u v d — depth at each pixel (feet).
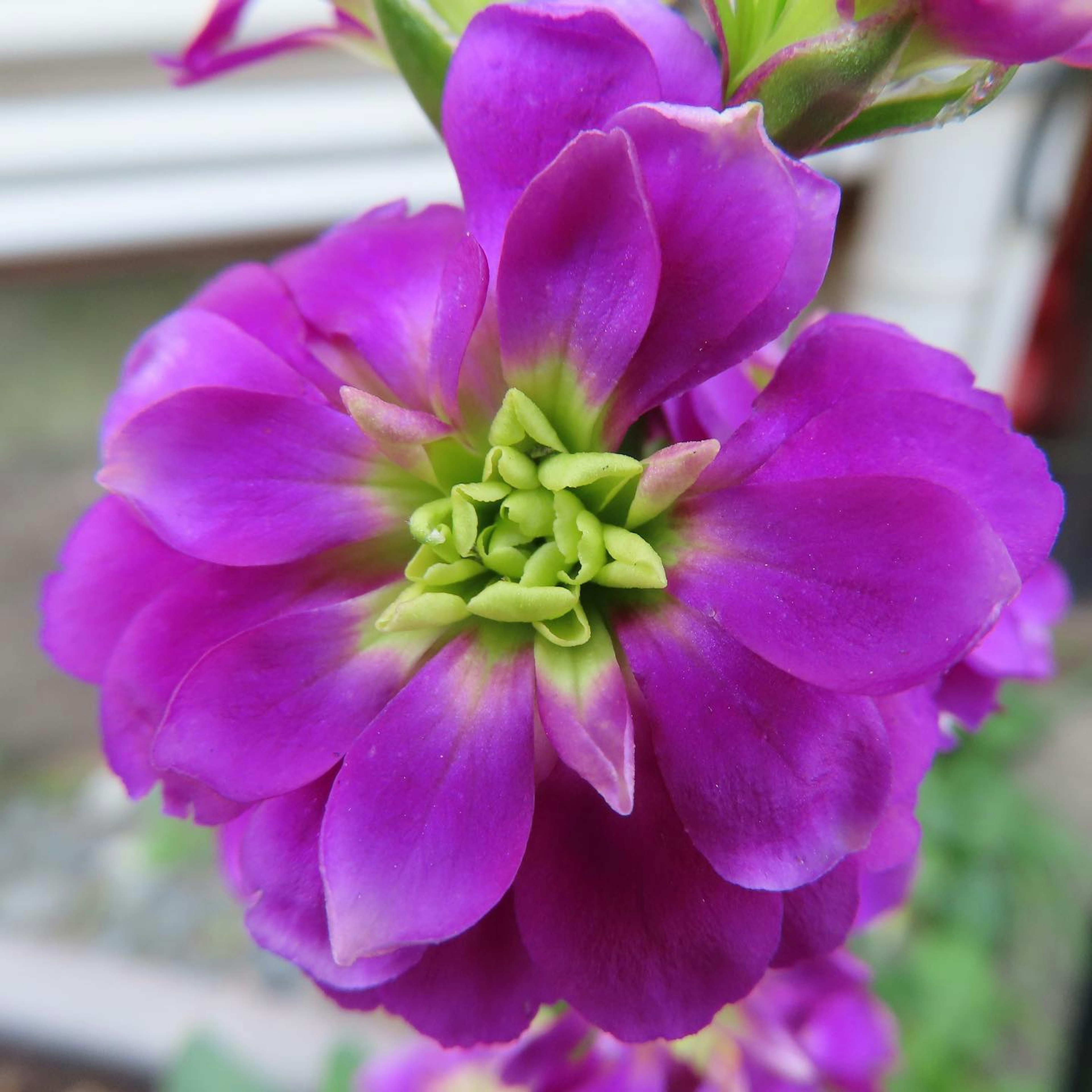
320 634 0.18
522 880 0.18
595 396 0.17
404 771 0.17
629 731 0.16
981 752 0.69
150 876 0.71
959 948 0.58
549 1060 0.28
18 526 0.71
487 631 0.18
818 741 0.16
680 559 0.17
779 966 0.19
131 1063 0.56
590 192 0.16
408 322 0.19
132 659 0.19
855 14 0.17
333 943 0.16
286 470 0.18
